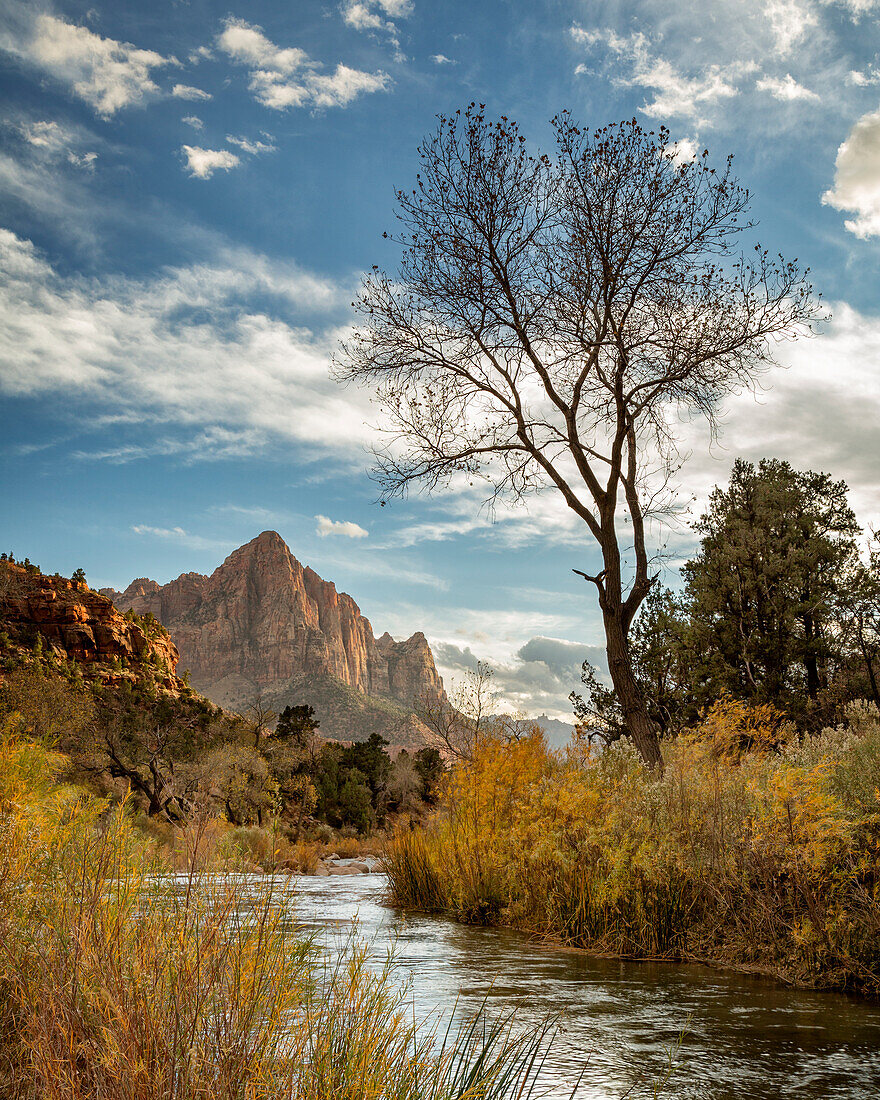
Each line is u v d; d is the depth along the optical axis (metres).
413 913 11.87
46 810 4.82
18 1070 2.53
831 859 6.99
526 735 12.41
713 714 11.12
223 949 2.79
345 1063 2.61
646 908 8.32
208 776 34.56
